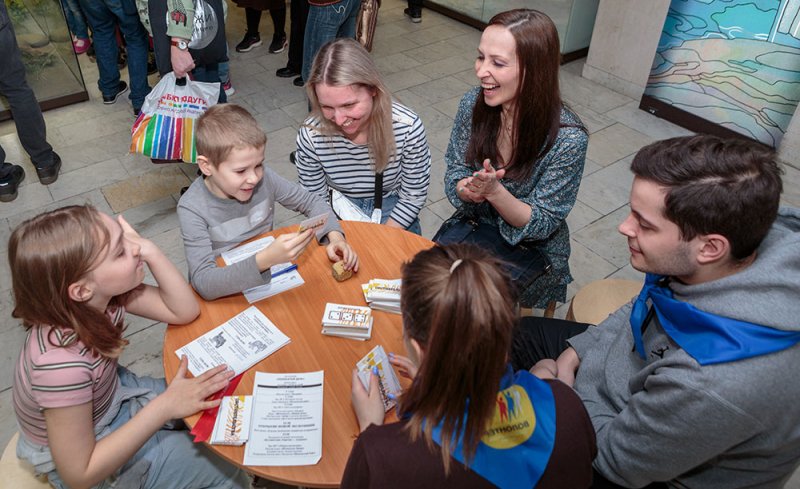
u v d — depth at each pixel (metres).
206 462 1.55
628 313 1.63
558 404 1.02
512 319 0.91
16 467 1.49
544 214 2.00
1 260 2.89
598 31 4.59
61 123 4.00
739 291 1.11
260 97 4.37
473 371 0.88
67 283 1.21
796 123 3.60
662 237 1.16
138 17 3.63
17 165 3.40
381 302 1.65
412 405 0.98
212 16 3.02
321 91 1.87
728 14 3.67
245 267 1.62
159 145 2.81
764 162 1.07
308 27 3.73
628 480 1.29
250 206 1.90
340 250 1.83
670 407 1.12
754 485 1.23
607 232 3.22
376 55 5.16
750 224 1.07
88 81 4.50
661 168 1.13
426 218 3.29
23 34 3.87
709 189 1.07
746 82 3.75
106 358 1.38
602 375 1.52
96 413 1.41
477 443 0.93
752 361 1.06
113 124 4.00
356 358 1.52
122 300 1.51
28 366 1.26
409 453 0.95
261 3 4.68
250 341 1.55
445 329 0.87
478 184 1.83
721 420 1.06
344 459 1.28
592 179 3.64
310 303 1.69
